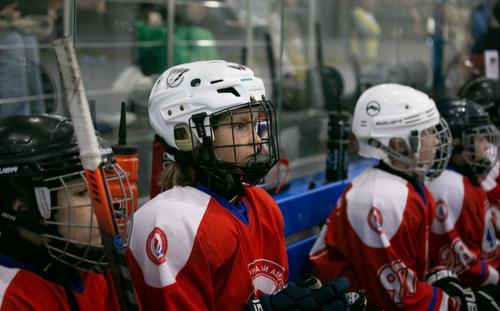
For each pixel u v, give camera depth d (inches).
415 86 339.0
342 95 290.2
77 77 109.3
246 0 251.8
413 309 196.1
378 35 316.2
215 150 149.6
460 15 362.3
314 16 275.4
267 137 152.6
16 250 120.1
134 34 213.3
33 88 184.2
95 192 113.3
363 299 163.0
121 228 128.7
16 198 116.5
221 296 149.6
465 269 229.1
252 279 153.8
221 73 149.1
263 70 248.2
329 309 144.6
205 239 144.9
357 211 201.3
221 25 246.7
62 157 116.8
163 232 144.5
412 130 203.2
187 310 142.6
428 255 222.1
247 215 157.6
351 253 204.1
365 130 209.2
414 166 204.7
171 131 151.8
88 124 111.8
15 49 182.4
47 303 119.7
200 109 147.0
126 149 156.5
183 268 144.2
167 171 157.4
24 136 117.1
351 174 272.4
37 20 183.9
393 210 197.6
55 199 117.0
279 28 252.8
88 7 199.2
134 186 159.2
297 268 223.8
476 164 236.5
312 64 274.5
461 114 237.6
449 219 231.0
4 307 115.3
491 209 285.7
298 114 263.9
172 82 153.3
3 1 179.6
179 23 233.6
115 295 135.2
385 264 197.0
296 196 222.1
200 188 154.3
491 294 213.6
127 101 202.1
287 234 218.2
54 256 118.3
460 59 365.1
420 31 342.3
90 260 120.0
